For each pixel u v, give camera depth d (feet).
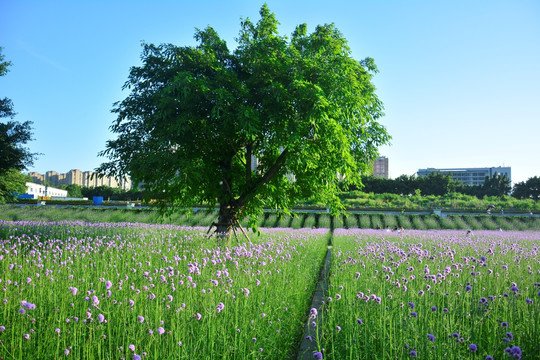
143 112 44.39
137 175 40.86
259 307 19.36
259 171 53.47
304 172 48.14
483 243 54.19
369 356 15.34
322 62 42.73
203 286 21.22
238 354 14.75
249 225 52.54
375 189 328.29
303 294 26.55
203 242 43.50
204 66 43.11
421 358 13.79
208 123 42.98
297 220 161.07
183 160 39.40
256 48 41.45
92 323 15.02
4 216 149.38
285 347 17.74
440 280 22.18
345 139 42.01
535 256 35.58
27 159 92.12
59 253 32.53
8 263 24.62
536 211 183.93
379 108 53.98
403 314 17.85
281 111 41.27
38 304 17.94
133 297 17.90
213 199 49.47
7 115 92.22
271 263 30.71
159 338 14.23
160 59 45.09
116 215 159.12
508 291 21.54
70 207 181.88
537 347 13.74
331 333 16.79
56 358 12.67
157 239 47.73
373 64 56.24
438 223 166.09
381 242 58.65
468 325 17.08
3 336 13.98
